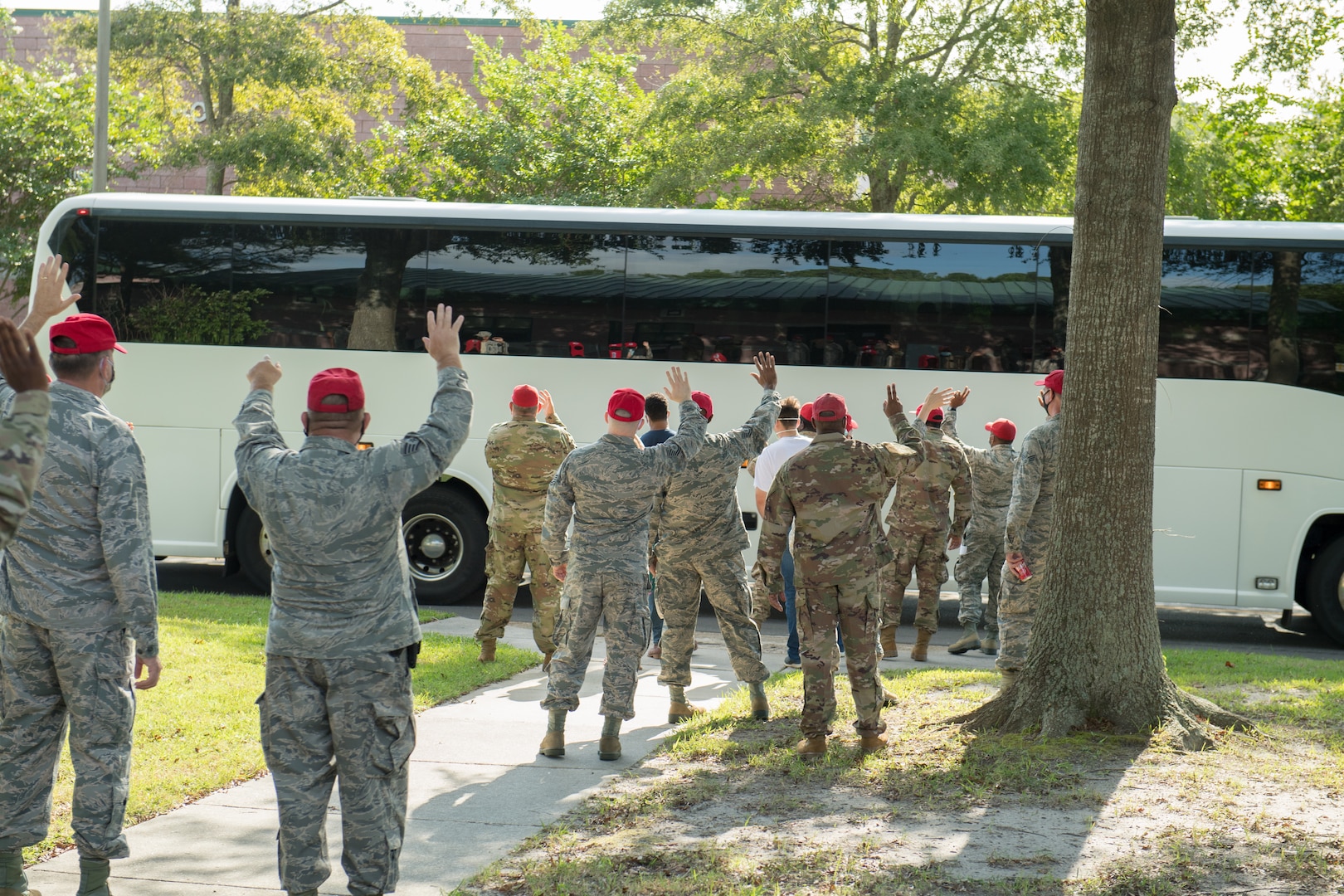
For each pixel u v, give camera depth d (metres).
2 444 2.69
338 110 25.12
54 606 4.02
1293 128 26.39
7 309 23.22
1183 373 11.19
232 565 12.26
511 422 8.59
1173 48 6.74
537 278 11.79
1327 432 10.99
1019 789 5.69
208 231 12.03
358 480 3.77
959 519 9.59
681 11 22.30
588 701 7.93
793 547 6.43
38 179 22.38
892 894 4.37
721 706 7.59
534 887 4.41
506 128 25.42
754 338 11.55
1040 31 20.75
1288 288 11.08
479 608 12.26
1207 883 4.46
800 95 23.09
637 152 25.42
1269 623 13.22
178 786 5.59
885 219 11.52
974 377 11.30
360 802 3.80
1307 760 6.21
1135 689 6.66
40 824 4.14
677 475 7.02
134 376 12.06
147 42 23.45
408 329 11.87
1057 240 11.28
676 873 4.61
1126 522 6.71
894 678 8.61
